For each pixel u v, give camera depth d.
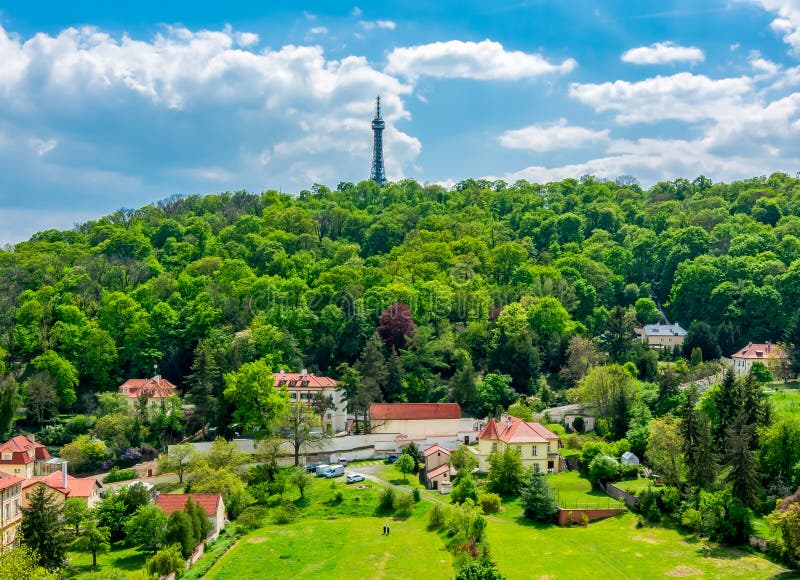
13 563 91.50
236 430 175.88
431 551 116.50
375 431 174.00
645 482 135.12
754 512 118.00
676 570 103.56
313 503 140.12
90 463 161.88
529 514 127.69
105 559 116.06
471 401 190.50
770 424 134.12
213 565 113.38
